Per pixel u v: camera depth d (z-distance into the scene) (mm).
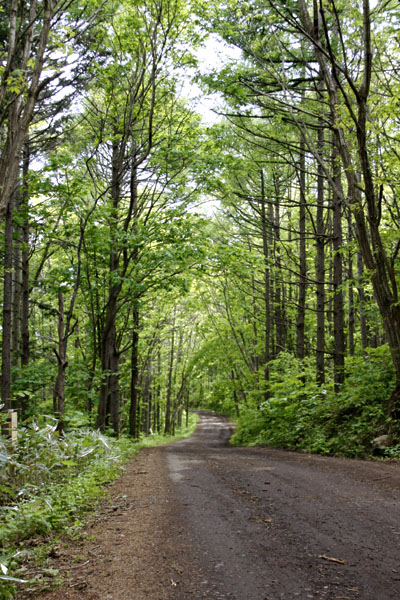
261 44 11688
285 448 13633
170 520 5223
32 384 14758
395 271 12477
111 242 13773
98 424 15469
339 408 12516
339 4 10680
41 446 6805
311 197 18594
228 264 14797
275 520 5031
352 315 21375
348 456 10242
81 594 3252
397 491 6230
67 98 13477
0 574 3379
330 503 5719
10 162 7164
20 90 7219
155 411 45375
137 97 14602
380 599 2990
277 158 15117
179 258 13961
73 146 15594
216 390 36969
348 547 4027
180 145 15023
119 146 16047
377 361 12453
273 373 18453
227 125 14977
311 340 29578
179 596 3164
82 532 4832
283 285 24172
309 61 12297
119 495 6895
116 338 19062
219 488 7102
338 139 10938
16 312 16984
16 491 5742
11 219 12648
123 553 4125
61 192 12562
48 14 7312
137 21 12758
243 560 3824
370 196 10039
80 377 15195
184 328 38094
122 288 16656
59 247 16188
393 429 9844
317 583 3289
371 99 9219
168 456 12844
